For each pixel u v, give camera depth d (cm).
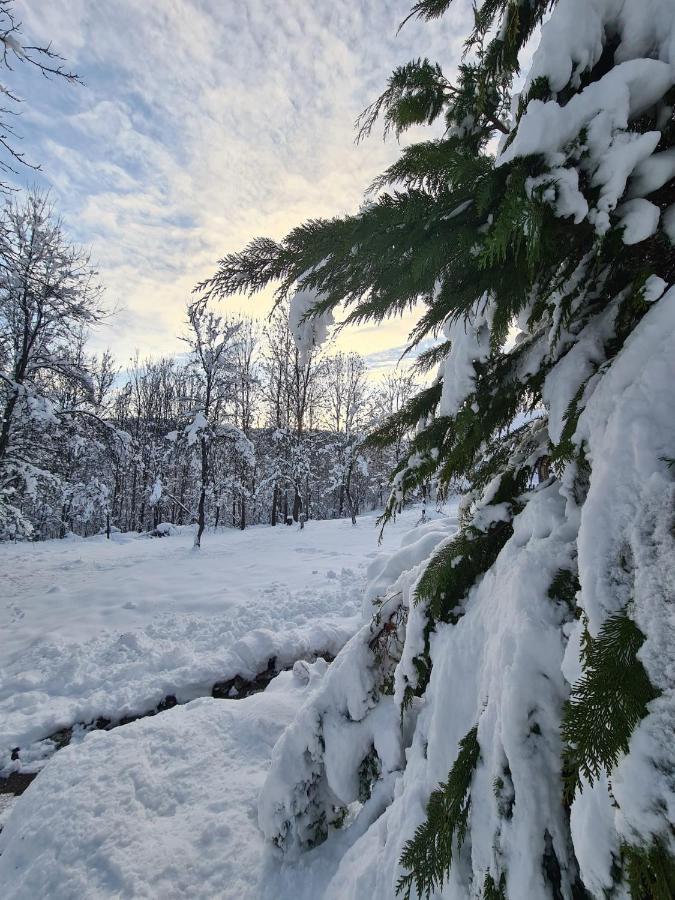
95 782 301
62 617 802
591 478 91
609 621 74
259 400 2909
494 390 153
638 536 76
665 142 102
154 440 2694
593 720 65
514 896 98
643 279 99
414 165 127
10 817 296
